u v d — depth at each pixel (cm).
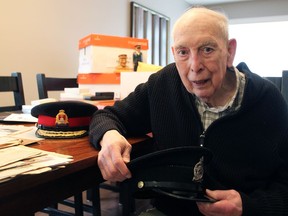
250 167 80
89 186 70
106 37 143
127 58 149
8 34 211
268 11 507
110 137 73
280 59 538
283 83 130
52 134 82
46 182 55
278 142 79
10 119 107
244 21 530
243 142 79
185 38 72
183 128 86
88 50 146
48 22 242
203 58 72
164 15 438
